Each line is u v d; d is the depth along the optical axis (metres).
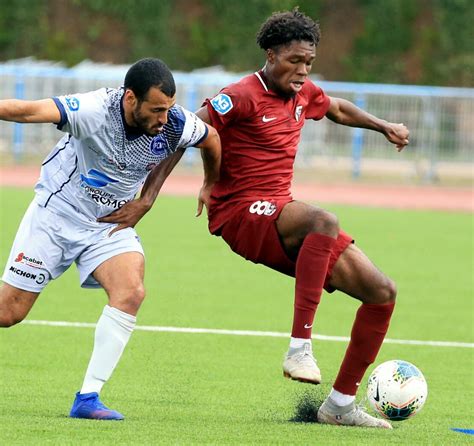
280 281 34.53
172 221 50.03
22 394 18.73
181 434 15.65
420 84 101.06
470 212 59.91
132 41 103.00
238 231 17.19
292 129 17.36
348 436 16.16
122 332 16.52
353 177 74.56
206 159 17.11
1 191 59.31
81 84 76.00
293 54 16.69
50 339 24.30
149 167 16.69
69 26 103.31
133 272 16.72
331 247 16.25
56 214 16.78
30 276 16.89
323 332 26.61
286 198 17.08
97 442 14.78
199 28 103.00
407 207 61.06
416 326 28.02
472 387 21.09
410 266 39.03
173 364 22.11
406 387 16.83
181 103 75.06
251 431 16.17
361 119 19.02
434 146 73.12
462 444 16.00
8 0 103.69
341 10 103.88
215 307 29.28
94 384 16.59
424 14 102.94
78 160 16.48
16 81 75.62
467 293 33.66
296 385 20.44
